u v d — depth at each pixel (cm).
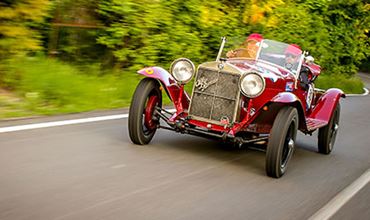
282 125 618
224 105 664
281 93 639
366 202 584
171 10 1173
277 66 742
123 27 1077
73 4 1039
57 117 779
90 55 1116
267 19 1563
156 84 692
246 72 645
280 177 640
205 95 673
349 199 587
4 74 878
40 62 956
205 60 1305
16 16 865
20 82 873
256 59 744
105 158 603
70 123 752
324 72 2214
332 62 2223
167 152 673
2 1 852
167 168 603
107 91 970
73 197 468
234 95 659
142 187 523
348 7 2203
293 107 636
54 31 1032
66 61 1075
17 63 897
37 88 862
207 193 536
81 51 1097
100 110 878
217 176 602
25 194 459
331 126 820
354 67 2383
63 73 944
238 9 1455
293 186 609
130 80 1080
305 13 1798
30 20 931
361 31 2336
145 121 690
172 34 1168
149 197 498
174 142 734
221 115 665
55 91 867
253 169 656
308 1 1866
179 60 691
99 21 1094
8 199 443
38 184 489
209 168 630
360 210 552
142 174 566
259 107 673
